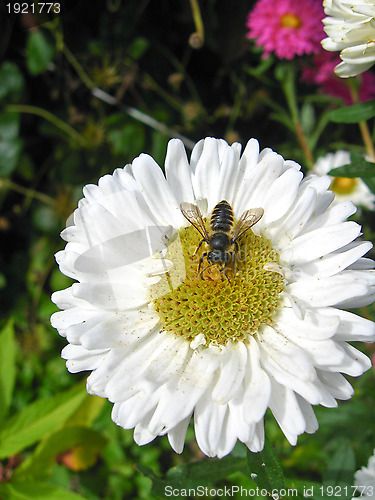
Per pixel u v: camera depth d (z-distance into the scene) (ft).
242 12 0.57
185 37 0.61
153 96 0.61
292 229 0.31
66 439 0.42
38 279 0.62
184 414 0.27
